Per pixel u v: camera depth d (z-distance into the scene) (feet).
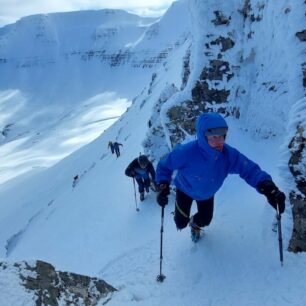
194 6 35.73
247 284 15.65
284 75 29.35
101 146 176.35
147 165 40.29
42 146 489.26
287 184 17.47
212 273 17.16
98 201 57.00
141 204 41.73
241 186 25.81
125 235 36.45
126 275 19.69
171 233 23.06
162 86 153.38
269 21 30.32
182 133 36.83
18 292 14.05
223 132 15.05
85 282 16.87
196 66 35.91
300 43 25.86
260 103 31.53
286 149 17.79
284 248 17.04
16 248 85.25
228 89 34.47
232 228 20.11
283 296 14.30
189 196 17.94
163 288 17.13
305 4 25.58
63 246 48.57
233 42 34.42
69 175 166.61
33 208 150.51
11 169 355.15
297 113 18.07
